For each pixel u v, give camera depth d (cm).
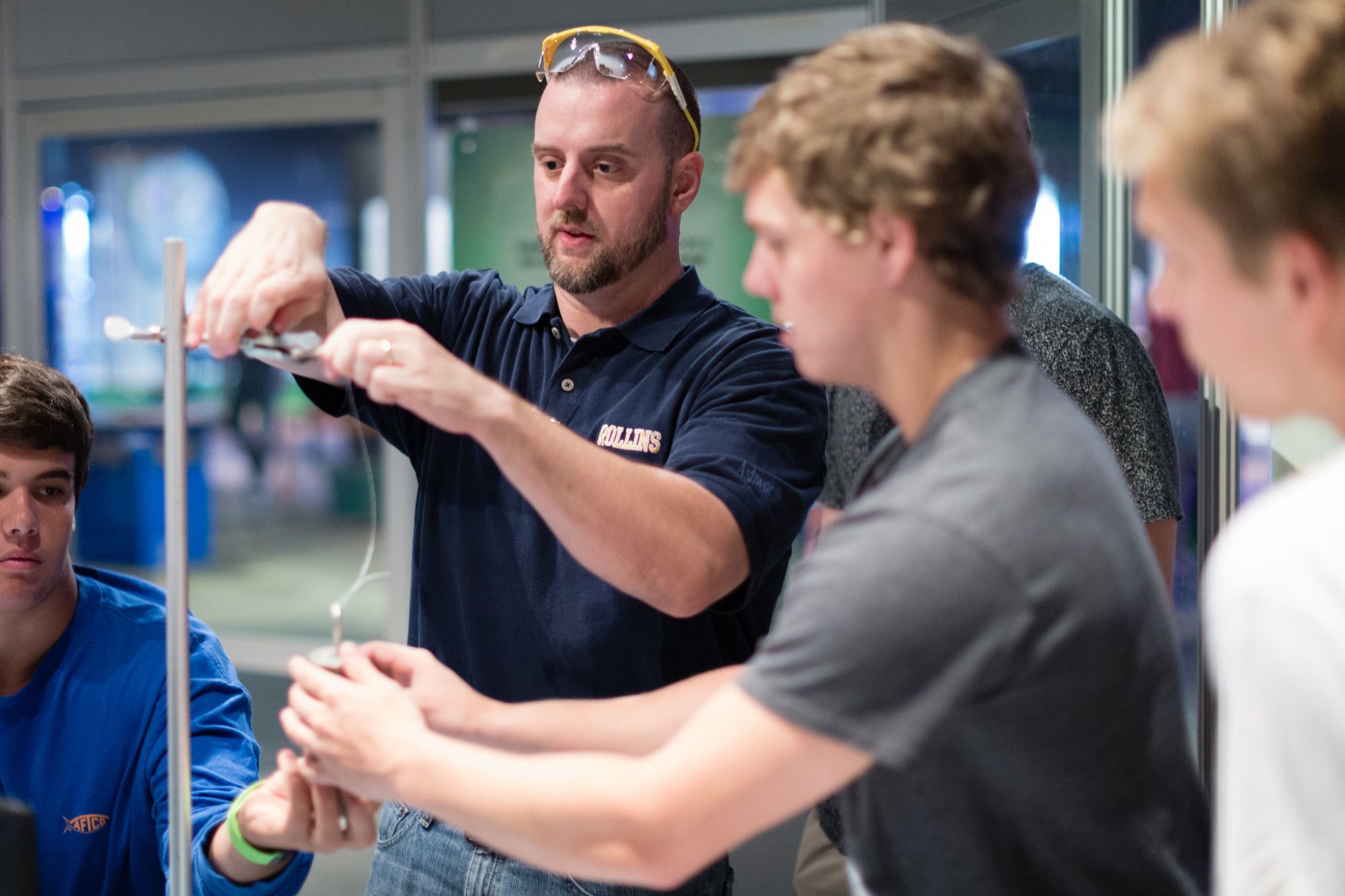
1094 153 199
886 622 73
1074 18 202
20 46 475
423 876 149
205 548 488
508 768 81
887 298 80
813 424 144
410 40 430
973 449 77
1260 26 65
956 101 77
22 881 94
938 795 80
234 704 138
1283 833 60
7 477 127
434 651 152
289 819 105
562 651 143
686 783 76
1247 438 149
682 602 122
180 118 461
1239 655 62
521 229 411
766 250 83
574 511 112
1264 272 64
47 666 133
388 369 103
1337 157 61
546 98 146
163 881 133
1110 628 77
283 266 116
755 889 290
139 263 478
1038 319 164
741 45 393
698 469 130
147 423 486
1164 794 84
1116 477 83
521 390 156
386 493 463
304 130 452
